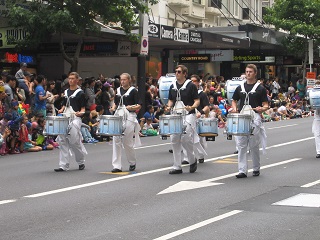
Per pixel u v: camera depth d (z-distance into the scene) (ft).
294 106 114.01
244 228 26.94
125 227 27.09
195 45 104.68
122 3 71.26
